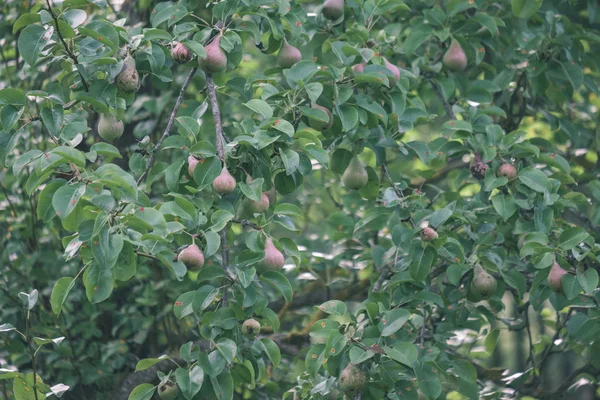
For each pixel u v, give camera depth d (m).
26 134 6.09
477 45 5.41
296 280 6.96
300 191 7.75
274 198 4.19
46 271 6.28
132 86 3.89
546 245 4.23
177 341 6.55
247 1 4.21
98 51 3.82
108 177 3.27
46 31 3.67
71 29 3.68
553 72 5.46
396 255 4.54
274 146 3.93
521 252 4.21
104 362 6.25
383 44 5.40
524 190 4.50
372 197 4.93
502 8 5.92
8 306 6.25
